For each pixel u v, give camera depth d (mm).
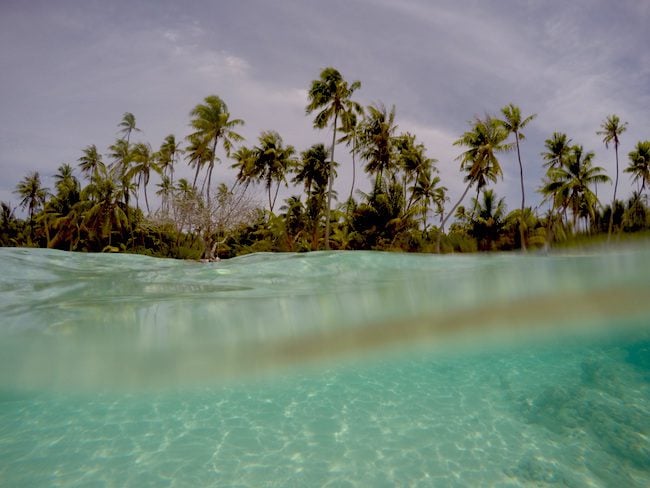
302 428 6438
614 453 5062
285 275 9656
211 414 7547
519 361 14281
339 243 28312
